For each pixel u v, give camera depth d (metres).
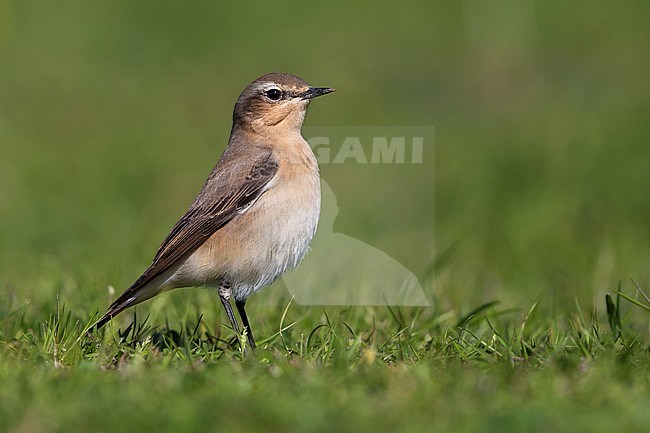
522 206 19.34
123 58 29.59
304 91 12.41
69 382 9.64
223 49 30.02
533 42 29.47
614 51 28.91
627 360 10.35
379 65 28.77
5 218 19.92
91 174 22.86
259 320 12.84
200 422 8.77
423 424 8.74
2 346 10.98
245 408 8.91
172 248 11.72
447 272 15.39
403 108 26.38
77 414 8.91
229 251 11.78
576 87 27.12
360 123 24.78
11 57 29.16
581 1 31.38
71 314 12.41
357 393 9.31
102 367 10.38
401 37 30.25
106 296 13.26
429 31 30.44
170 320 12.87
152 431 8.71
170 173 23.17
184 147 24.83
